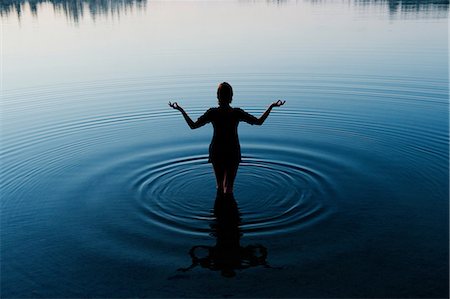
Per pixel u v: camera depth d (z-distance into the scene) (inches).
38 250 203.8
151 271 185.6
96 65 690.8
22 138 365.7
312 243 202.2
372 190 253.3
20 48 887.1
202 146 337.1
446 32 900.0
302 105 444.1
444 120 381.1
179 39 979.3
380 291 169.0
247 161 301.6
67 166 303.0
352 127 372.2
